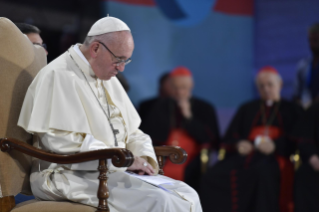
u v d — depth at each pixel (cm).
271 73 1455
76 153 640
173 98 1483
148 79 1777
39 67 775
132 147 768
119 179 673
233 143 1407
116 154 600
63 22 1475
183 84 1480
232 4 1964
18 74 705
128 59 711
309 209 1270
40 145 707
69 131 671
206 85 1911
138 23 1742
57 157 636
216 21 1930
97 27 707
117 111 761
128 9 1700
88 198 653
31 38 866
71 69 718
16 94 698
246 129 1430
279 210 1291
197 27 1889
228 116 1938
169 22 1820
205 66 1911
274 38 1934
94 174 678
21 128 704
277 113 1418
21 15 1391
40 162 704
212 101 1920
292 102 1435
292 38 1883
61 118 670
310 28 1680
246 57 1980
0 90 675
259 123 1427
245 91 1969
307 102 1694
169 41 1825
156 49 1797
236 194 1295
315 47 1670
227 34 1953
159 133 1435
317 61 1683
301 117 1370
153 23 1784
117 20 709
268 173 1288
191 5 1848
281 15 1914
